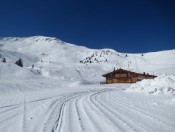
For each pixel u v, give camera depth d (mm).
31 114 11203
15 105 15617
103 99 18547
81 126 8148
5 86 39906
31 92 31906
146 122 8664
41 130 7590
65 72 117875
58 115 10648
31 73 85375
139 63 199875
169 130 7371
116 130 7449
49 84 53469
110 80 73188
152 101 15938
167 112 11016
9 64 89375
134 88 27938
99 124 8422
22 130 7629
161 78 25953
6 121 9414
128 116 10047
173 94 20625
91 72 132375
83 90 33438
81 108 12969
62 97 21469
